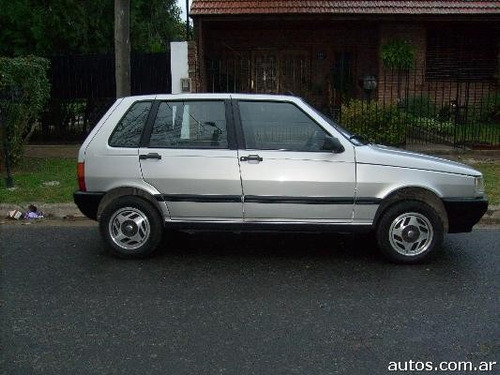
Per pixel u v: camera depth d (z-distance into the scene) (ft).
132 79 41.78
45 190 27.81
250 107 18.61
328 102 57.88
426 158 18.78
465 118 44.45
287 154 18.10
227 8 53.42
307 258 19.29
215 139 18.49
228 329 13.50
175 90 39.52
